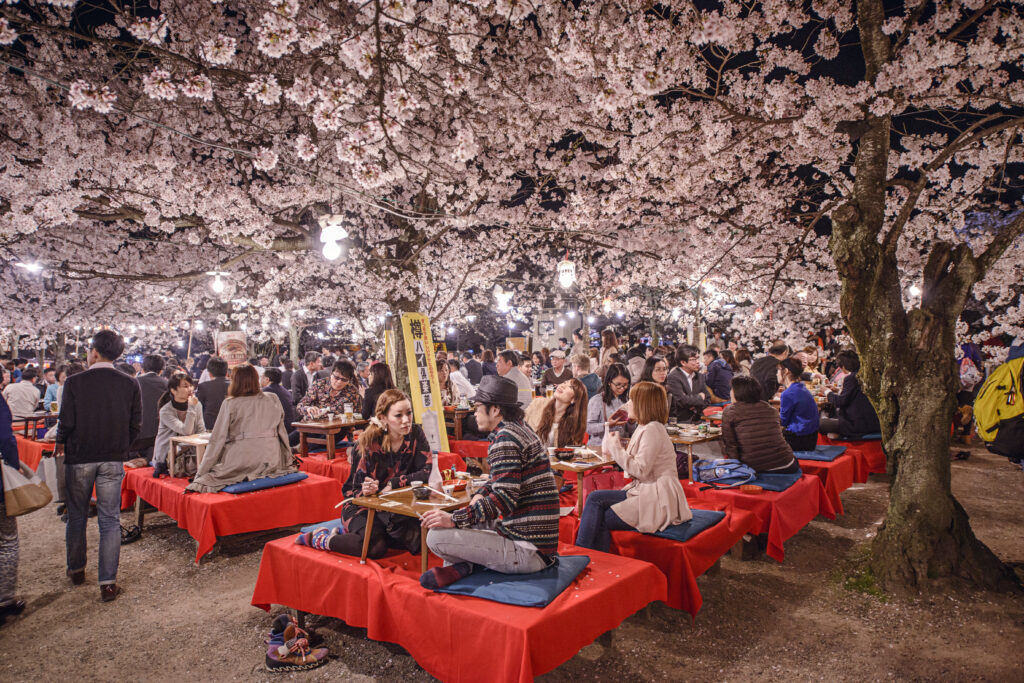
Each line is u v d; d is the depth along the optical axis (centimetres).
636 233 1038
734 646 385
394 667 368
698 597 406
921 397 462
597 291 1362
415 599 337
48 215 737
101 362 507
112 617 448
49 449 849
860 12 523
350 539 402
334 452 745
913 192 461
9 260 1129
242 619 441
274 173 995
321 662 372
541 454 354
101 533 483
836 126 505
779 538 510
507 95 779
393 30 647
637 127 695
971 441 1053
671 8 574
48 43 790
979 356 1009
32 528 675
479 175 964
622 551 436
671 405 848
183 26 836
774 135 679
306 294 1803
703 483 566
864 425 806
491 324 3216
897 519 468
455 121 853
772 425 588
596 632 332
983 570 445
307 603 402
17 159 740
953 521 455
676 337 2844
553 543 351
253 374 608
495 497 335
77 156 754
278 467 625
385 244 1066
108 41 631
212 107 892
